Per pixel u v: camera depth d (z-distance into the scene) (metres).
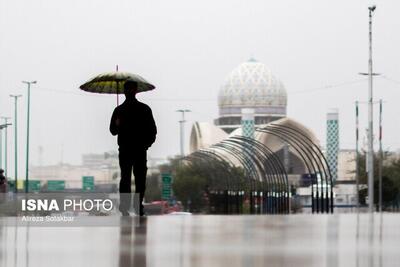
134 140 42.00
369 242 20.86
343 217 33.00
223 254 18.12
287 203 144.00
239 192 180.38
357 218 32.25
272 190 153.38
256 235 23.16
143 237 23.03
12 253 18.81
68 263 16.73
